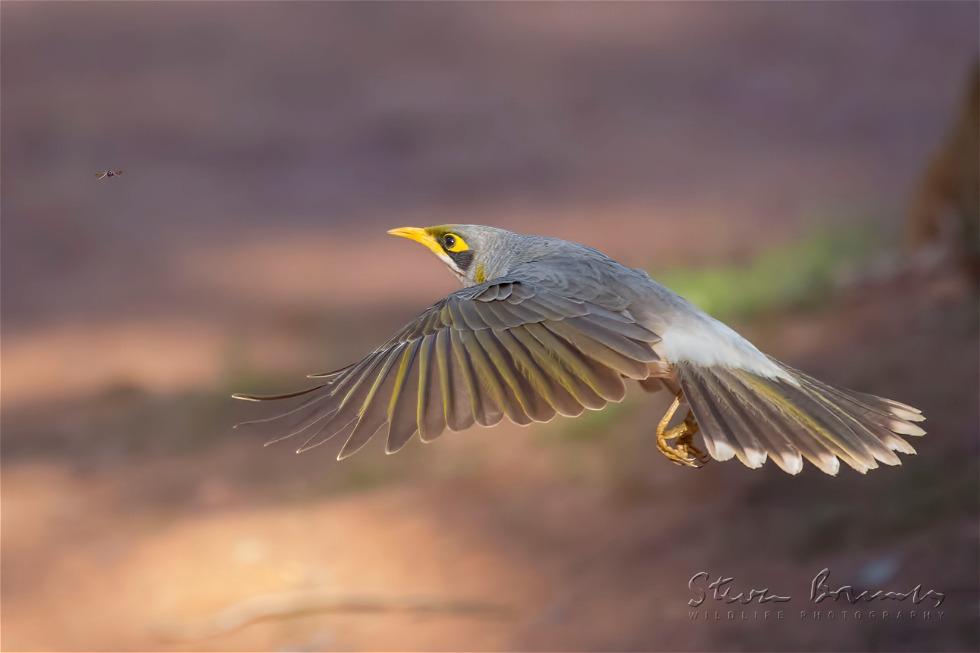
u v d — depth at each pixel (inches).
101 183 1119.6
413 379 197.8
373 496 554.6
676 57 1328.7
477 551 491.5
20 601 494.6
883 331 552.7
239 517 549.6
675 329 229.6
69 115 1256.8
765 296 647.1
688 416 238.5
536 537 492.1
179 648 455.5
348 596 475.5
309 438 188.5
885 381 504.7
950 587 391.2
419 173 1112.8
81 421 686.5
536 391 197.0
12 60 1393.9
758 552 441.4
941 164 601.0
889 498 444.8
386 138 1186.6
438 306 213.8
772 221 913.5
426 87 1293.1
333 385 197.6
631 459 524.4
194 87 1312.7
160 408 684.1
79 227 1034.7
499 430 588.1
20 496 596.1
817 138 1113.4
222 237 1002.7
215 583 494.9
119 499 583.8
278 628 461.4
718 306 650.8
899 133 1103.0
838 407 227.0
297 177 1122.7
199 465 614.9
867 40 1330.0
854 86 1223.5
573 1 1502.2
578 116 1206.3
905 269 616.1
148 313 861.2
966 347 512.7
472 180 1088.8
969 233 568.4
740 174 1042.7
